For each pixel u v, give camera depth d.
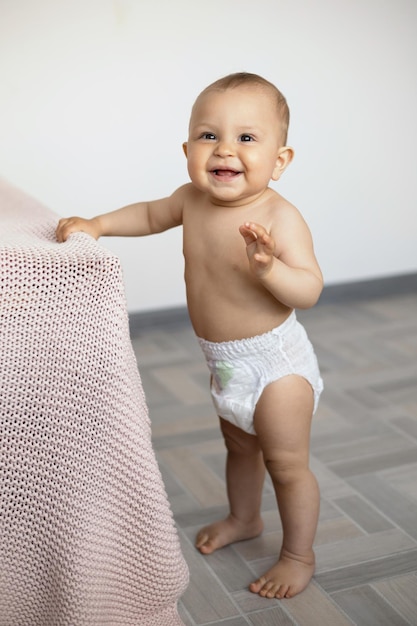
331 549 1.69
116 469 1.17
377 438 2.19
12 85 2.74
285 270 1.34
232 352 1.50
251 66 3.00
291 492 1.54
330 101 3.15
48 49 2.74
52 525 1.15
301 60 3.06
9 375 1.10
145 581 1.25
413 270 3.48
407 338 2.96
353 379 2.59
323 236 3.30
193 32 2.89
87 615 1.18
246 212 1.45
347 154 3.23
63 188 2.89
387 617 1.48
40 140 2.82
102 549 1.18
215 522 1.76
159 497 1.23
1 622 1.19
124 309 1.15
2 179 1.88
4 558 1.14
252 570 1.63
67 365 1.12
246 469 1.68
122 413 1.16
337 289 3.36
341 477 1.99
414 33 3.21
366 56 3.15
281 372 1.49
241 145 1.37
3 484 1.12
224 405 1.55
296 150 3.16
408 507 1.86
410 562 1.65
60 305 1.11
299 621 1.48
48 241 1.31
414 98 3.28
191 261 1.51
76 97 2.82
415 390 2.51
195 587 1.58
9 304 1.09
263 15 2.96
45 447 1.13
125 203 2.98
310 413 1.54
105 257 1.12
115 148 2.91
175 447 2.16
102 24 2.78
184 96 2.94
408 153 3.33
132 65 2.85
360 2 3.08
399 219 3.40
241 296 1.45
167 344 2.95
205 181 1.40
